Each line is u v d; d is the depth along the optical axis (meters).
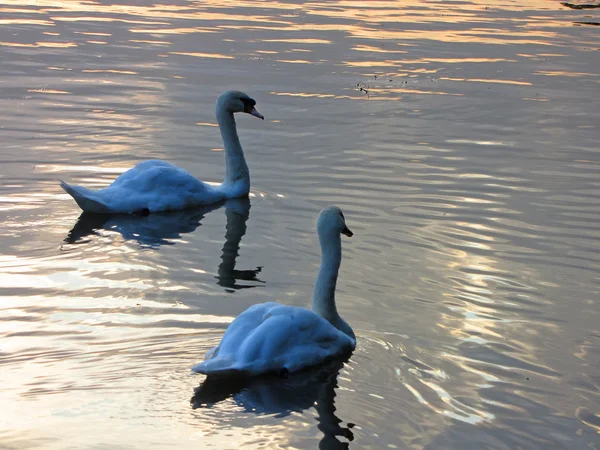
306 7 36.19
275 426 8.20
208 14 33.53
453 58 27.34
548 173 16.83
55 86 22.19
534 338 10.38
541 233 13.84
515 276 12.20
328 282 10.37
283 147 18.23
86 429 7.89
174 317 10.56
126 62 25.03
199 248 13.21
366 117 20.53
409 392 8.96
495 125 20.17
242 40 28.67
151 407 8.37
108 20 31.47
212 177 16.55
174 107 20.73
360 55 27.23
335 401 8.70
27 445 7.63
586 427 8.52
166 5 35.34
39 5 34.06
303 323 9.53
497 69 26.08
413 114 20.91
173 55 26.14
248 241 13.56
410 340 10.23
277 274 12.20
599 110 21.72
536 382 9.32
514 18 35.53
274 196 15.61
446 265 12.53
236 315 10.68
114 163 16.81
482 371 9.52
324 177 16.42
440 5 38.53
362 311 11.03
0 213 14.27
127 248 13.10
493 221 14.30
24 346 9.61
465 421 8.48
